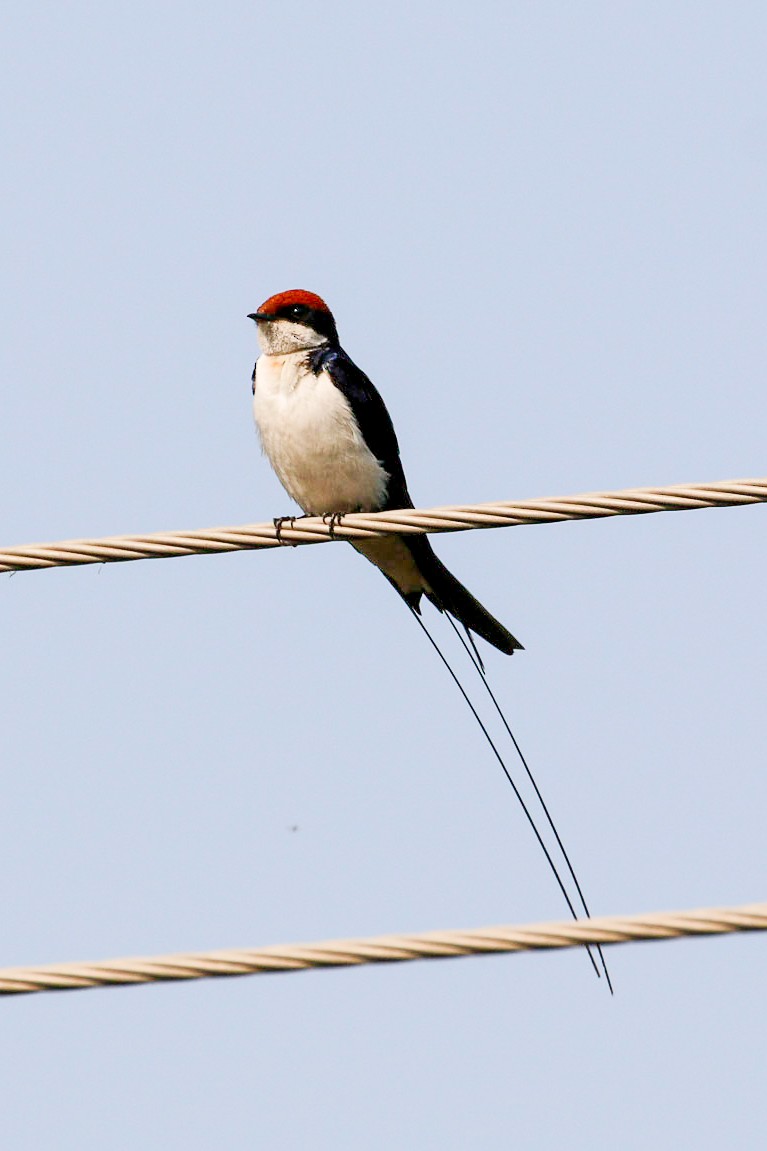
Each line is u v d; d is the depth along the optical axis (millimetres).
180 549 11578
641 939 8375
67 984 8656
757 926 8328
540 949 8430
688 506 11055
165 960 8633
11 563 11469
